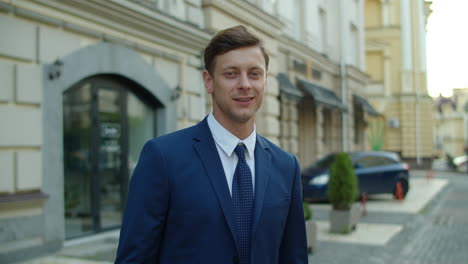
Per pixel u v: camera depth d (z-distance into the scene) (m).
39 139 5.63
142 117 7.86
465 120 68.56
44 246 5.61
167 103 8.06
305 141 16.72
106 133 7.04
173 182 1.59
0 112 5.21
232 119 1.68
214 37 1.70
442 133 73.94
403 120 30.08
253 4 10.48
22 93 5.44
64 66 5.98
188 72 8.67
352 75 20.00
